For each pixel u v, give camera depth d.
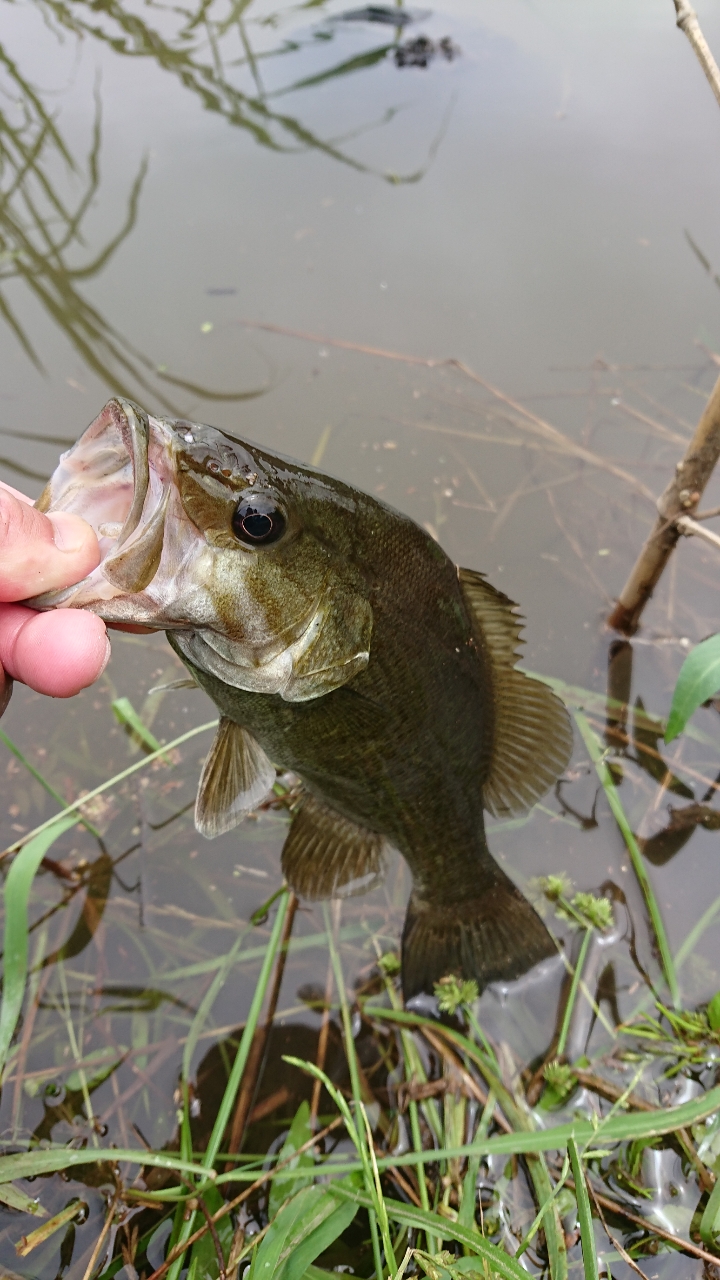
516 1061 0.40
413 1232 0.36
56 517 0.31
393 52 0.95
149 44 0.99
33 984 0.42
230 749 0.35
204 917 0.44
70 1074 0.40
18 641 0.32
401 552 0.34
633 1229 0.36
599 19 0.97
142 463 0.30
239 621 0.32
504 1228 0.36
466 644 0.36
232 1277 0.34
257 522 0.31
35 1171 0.35
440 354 0.68
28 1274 0.36
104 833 0.47
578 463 0.61
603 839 0.46
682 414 0.63
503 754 0.38
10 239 0.77
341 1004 0.42
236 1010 0.42
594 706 0.49
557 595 0.55
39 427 0.63
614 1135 0.35
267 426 0.64
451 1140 0.38
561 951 0.42
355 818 0.38
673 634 0.52
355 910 0.44
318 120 0.88
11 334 0.69
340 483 0.33
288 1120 0.40
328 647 0.33
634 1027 0.40
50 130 0.87
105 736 0.50
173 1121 0.39
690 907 0.44
